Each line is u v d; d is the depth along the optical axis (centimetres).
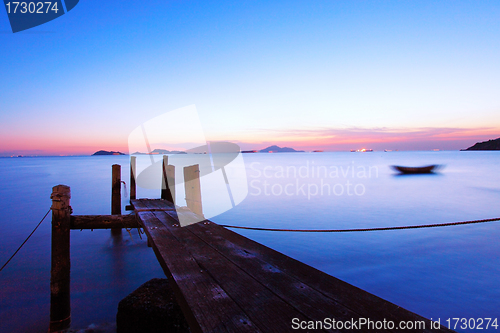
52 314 349
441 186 1970
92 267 551
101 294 443
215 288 187
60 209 353
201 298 173
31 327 358
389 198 1434
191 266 228
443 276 524
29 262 575
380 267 564
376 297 172
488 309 416
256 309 160
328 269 559
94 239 725
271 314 154
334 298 172
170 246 282
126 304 281
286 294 177
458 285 488
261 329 140
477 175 2925
